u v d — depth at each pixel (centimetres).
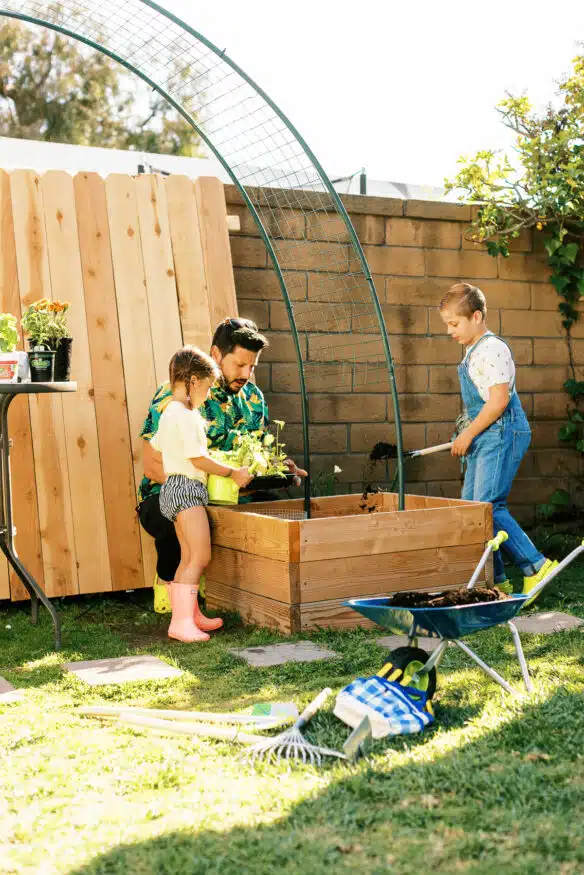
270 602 414
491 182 608
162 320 518
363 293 589
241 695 319
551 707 280
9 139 694
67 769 246
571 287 647
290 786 231
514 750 250
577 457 657
